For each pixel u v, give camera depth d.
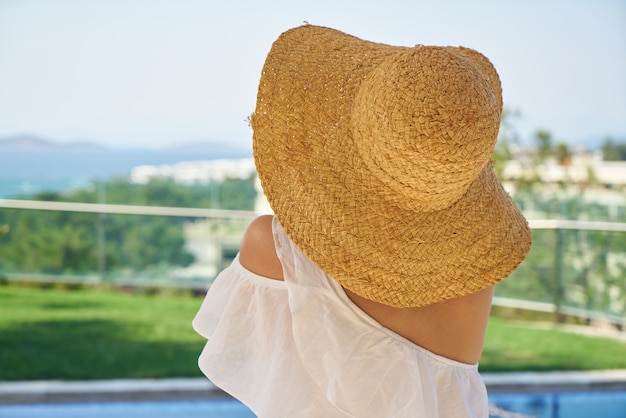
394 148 1.27
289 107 1.42
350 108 1.38
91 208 9.52
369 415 1.34
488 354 6.88
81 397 5.53
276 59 1.47
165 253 9.45
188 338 7.21
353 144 1.37
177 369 6.09
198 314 1.54
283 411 1.38
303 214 1.38
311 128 1.40
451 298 1.40
